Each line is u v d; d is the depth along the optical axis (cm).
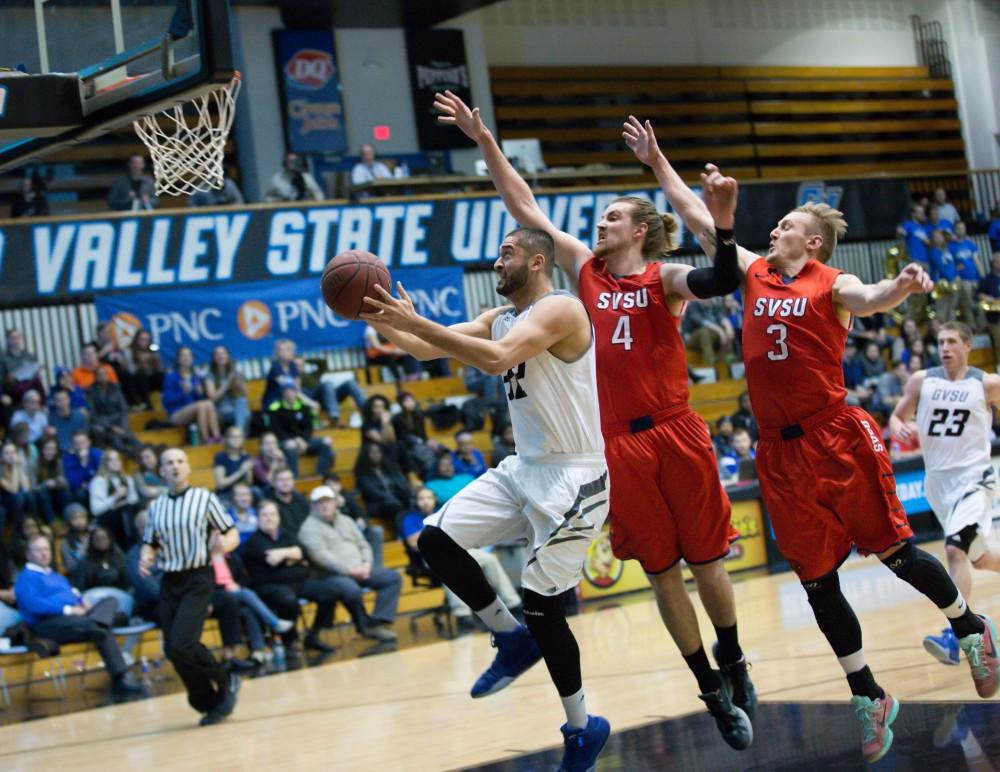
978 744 448
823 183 1669
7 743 740
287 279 1364
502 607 448
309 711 738
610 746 523
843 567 1172
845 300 455
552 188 1536
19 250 1244
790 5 2039
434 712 686
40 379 1193
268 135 1599
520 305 439
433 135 1694
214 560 957
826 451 461
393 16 1644
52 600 918
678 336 463
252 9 1597
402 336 442
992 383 657
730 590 472
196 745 668
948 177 1919
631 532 464
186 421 1225
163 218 1302
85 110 555
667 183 488
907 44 2116
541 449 429
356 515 1091
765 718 539
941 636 573
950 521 658
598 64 1892
